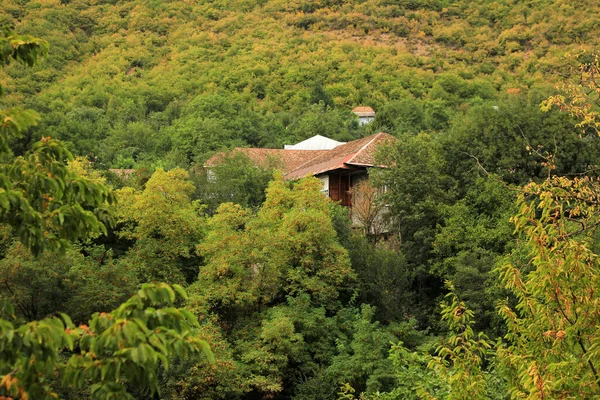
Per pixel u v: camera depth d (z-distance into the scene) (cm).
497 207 2888
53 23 13400
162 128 7438
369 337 2227
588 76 1119
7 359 552
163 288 584
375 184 3047
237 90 10881
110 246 2742
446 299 2623
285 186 2953
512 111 3189
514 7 13675
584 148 3055
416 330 2569
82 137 4572
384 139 3619
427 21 14175
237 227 2636
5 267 1880
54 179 693
